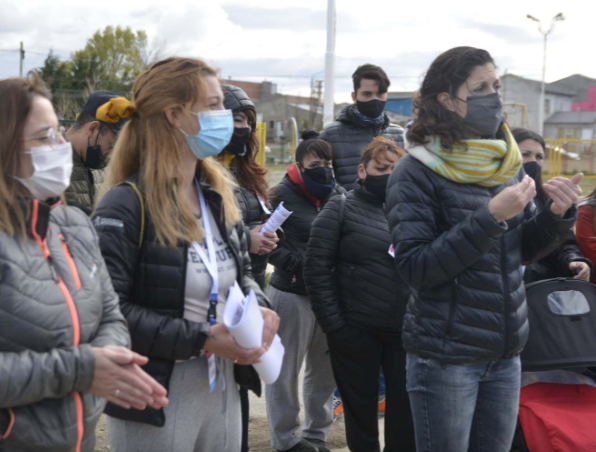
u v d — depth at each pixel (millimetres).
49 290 1819
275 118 78188
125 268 2225
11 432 1830
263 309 2385
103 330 2018
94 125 3428
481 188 2656
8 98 1817
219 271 2393
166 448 2311
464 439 2709
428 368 2670
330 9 13062
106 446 3961
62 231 1957
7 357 1741
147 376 1916
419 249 2568
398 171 2717
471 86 2568
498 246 2617
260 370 2369
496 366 2707
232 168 3760
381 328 3596
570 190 2650
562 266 3779
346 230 3646
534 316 3363
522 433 3312
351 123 5039
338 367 3727
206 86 2328
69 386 1811
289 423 4031
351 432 3766
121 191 2275
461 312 2588
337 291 3719
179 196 2305
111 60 55656
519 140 3979
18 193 1824
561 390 3408
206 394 2398
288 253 4027
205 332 2223
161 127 2322
